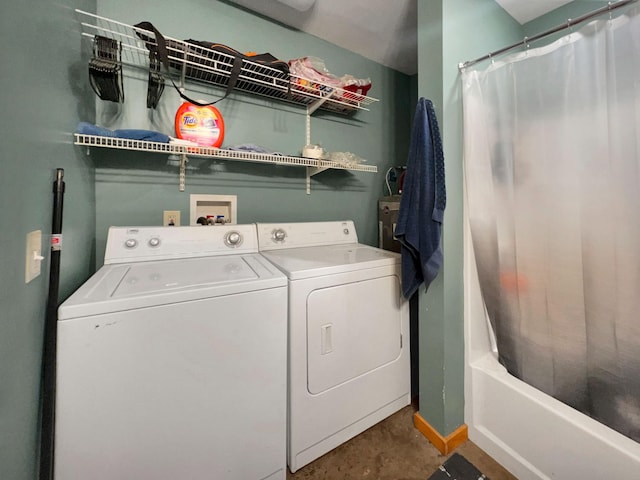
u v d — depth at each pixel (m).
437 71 1.26
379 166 2.33
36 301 0.65
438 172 1.24
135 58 1.36
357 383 1.31
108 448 0.77
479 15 1.41
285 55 1.79
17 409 0.57
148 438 0.82
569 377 1.08
